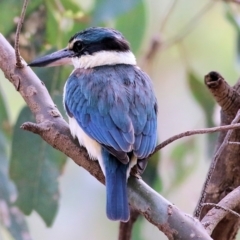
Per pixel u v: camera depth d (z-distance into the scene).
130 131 7.96
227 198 7.27
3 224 10.86
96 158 8.01
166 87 15.12
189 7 14.69
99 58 9.45
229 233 8.34
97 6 11.32
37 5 11.62
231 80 14.70
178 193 13.73
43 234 14.41
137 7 11.98
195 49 14.93
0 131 11.32
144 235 11.42
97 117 8.27
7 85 14.52
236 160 8.42
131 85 8.67
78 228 14.25
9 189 11.05
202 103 12.14
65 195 14.16
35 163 10.36
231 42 14.89
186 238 6.57
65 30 11.76
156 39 12.77
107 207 7.36
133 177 7.40
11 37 11.56
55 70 10.77
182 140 12.87
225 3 12.26
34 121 10.28
